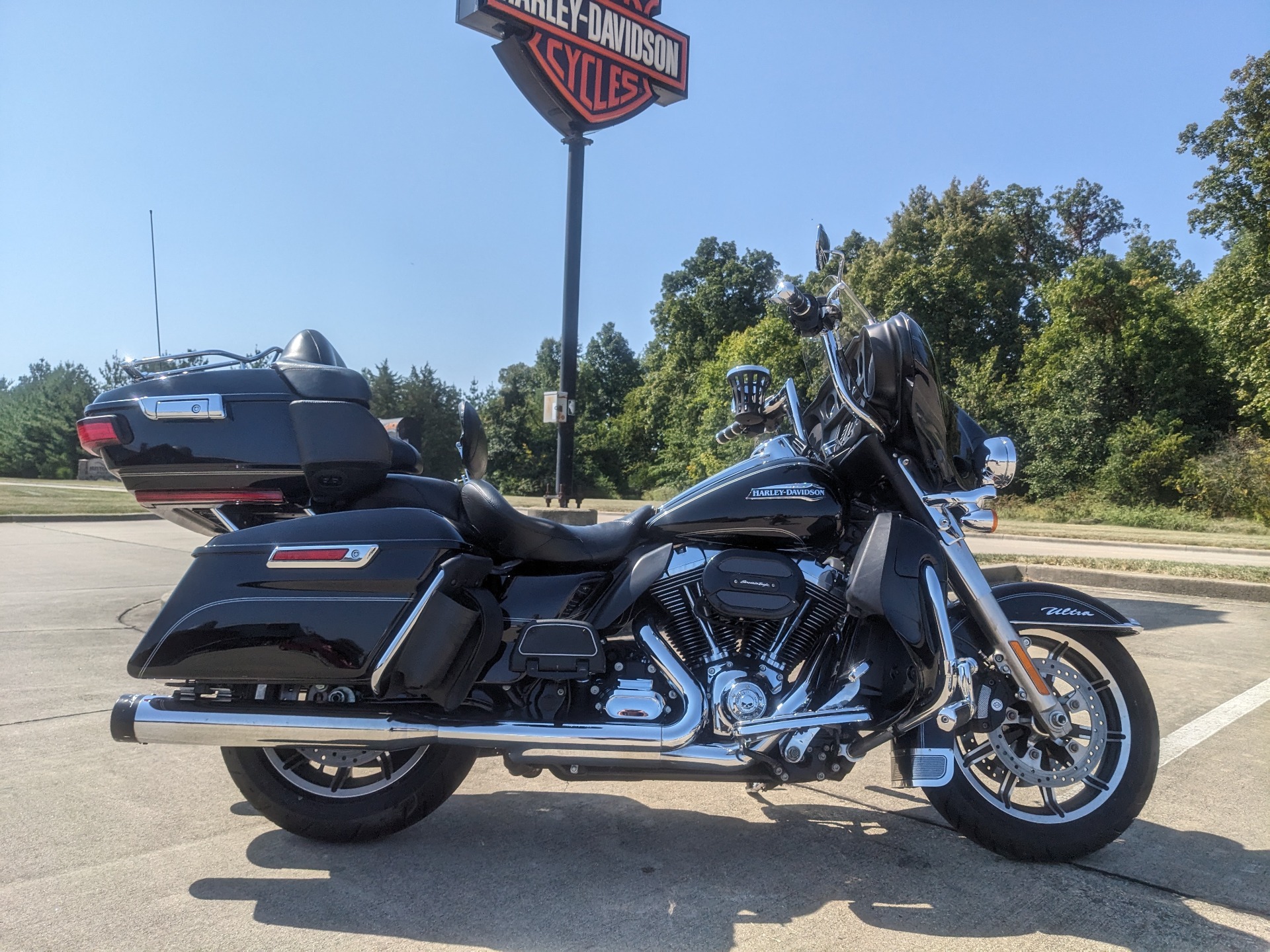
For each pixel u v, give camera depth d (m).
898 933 2.42
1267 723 4.41
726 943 2.36
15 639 5.92
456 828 3.13
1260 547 14.98
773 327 32.69
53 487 27.95
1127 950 2.34
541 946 2.34
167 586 8.27
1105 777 2.87
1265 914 2.54
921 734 2.73
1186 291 38.69
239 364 3.21
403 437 3.74
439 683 2.69
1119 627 2.84
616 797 3.46
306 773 3.10
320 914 2.49
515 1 11.44
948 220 43.19
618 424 54.97
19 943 2.30
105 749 3.82
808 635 2.83
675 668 2.73
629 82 12.55
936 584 2.70
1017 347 41.19
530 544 2.83
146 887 2.63
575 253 12.17
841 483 3.00
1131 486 27.16
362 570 2.69
